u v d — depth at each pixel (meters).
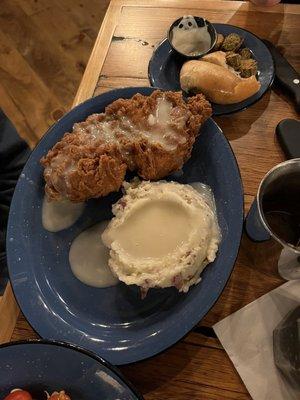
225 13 0.51
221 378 0.35
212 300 0.34
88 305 0.38
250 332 0.35
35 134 0.85
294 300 0.36
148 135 0.40
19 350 0.33
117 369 0.31
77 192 0.39
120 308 0.37
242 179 0.42
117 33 0.51
